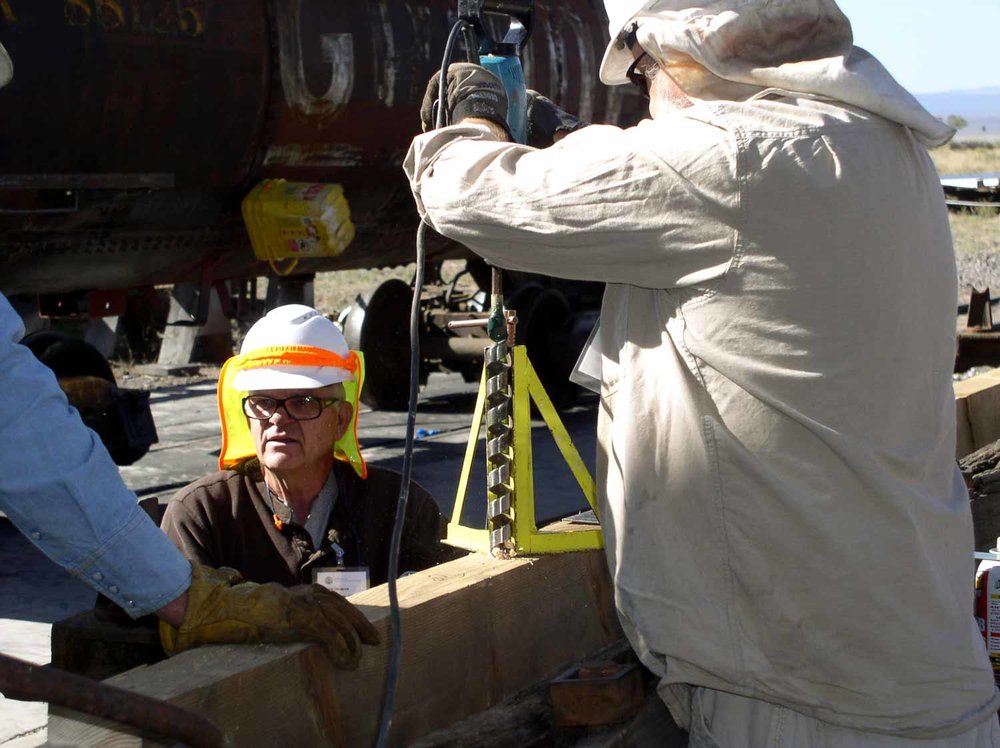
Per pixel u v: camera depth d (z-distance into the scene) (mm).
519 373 2426
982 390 4375
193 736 1568
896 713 1963
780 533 1926
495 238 2014
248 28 6848
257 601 1871
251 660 1830
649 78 2104
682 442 1979
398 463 8359
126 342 12539
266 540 2834
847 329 1859
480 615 2258
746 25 1899
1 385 1644
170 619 1848
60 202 6488
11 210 6254
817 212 1813
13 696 1396
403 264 9945
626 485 2061
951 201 30562
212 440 9219
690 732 2158
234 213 7504
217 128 6840
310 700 1897
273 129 7113
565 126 2502
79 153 6316
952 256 2031
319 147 7434
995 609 2887
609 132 1960
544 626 2434
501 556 2439
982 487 3676
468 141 2096
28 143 6105
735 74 1914
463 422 10000
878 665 1956
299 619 1876
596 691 2223
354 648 1922
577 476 2572
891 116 1869
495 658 2303
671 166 1841
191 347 12164
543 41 8609
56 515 1683
